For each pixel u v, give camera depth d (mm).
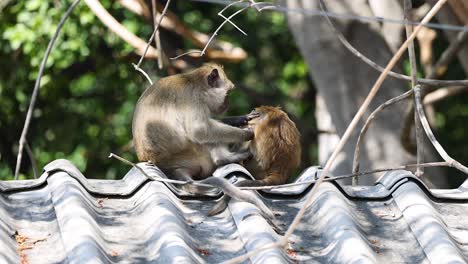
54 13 23234
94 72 25953
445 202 9094
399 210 8711
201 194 9023
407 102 17094
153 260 7578
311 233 8258
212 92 11703
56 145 26375
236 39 28234
